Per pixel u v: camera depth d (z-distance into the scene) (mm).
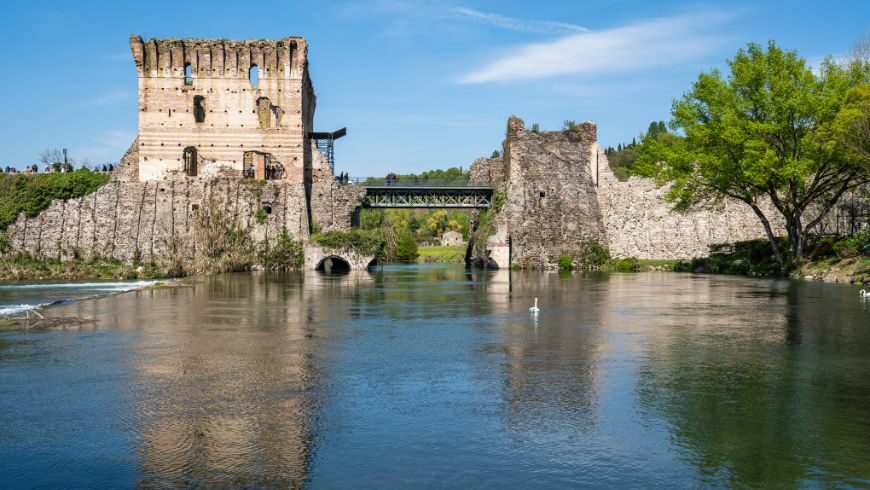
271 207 82000
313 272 74188
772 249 70875
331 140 91062
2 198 77688
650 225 87750
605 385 18141
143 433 14352
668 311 34406
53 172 82000
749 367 20297
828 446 13547
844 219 69875
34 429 14641
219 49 83500
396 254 117312
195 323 30078
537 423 14945
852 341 24719
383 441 13867
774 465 12648
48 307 36906
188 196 81438
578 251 86250
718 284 53250
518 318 31812
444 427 14695
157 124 82812
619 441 13859
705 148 65000
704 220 85375
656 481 12008
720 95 63344
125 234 78500
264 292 46562
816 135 56500
